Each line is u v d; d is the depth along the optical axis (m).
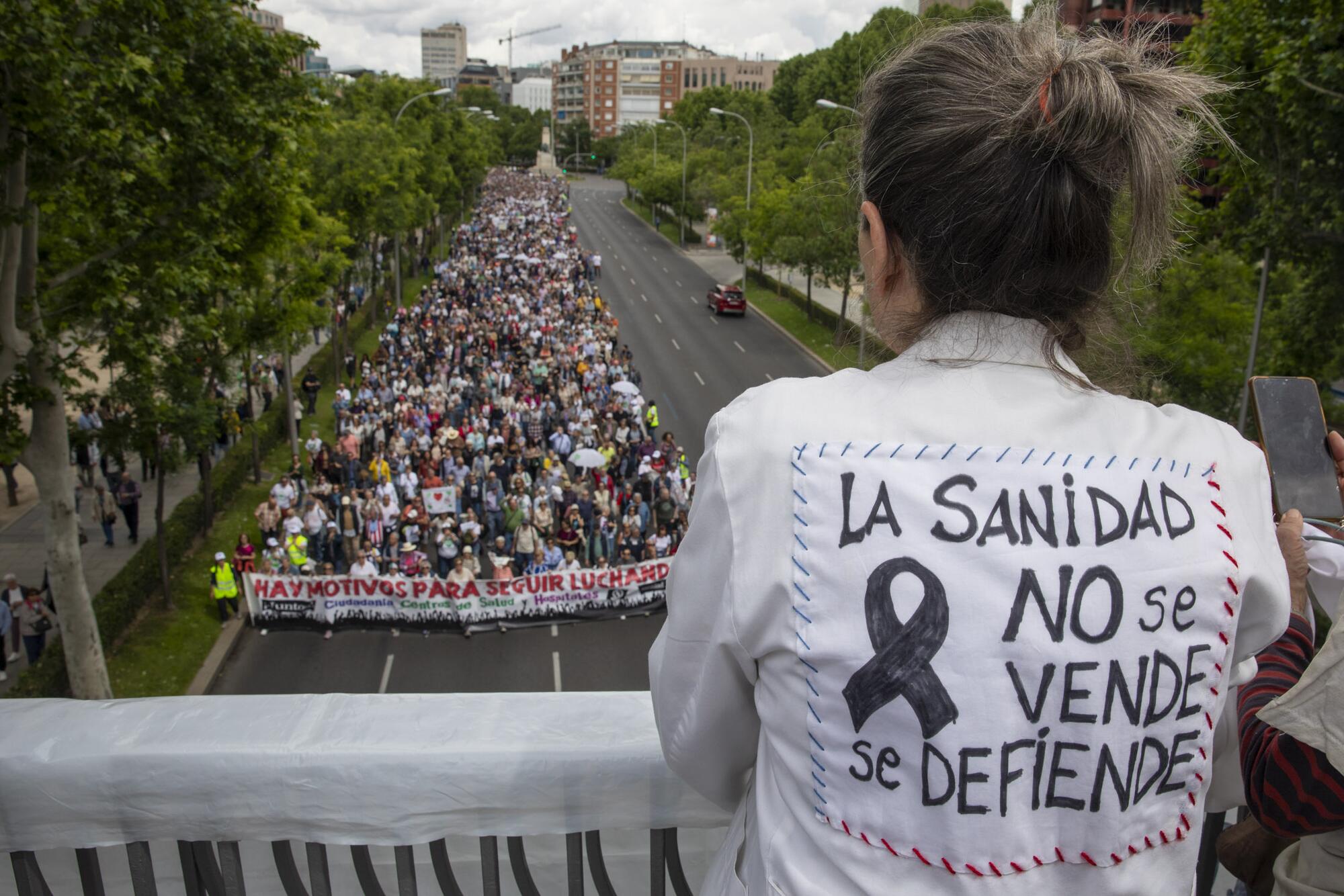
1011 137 1.16
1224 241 21.50
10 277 13.11
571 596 20.52
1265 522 1.23
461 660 19.42
